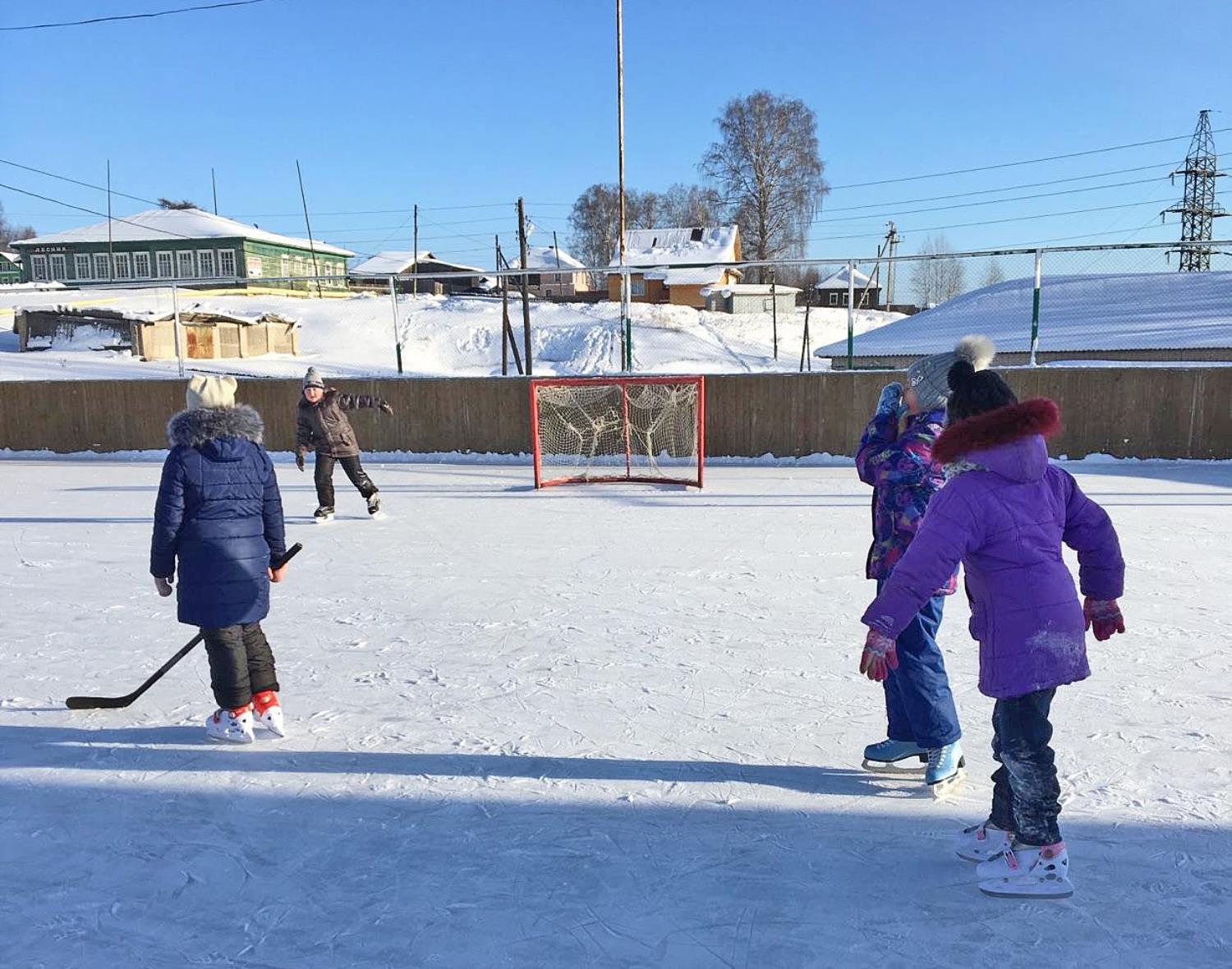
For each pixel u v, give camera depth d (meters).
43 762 3.65
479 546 7.75
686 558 7.15
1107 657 4.68
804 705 4.14
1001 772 2.80
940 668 3.24
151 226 51.28
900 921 2.54
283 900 2.69
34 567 7.13
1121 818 3.07
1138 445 12.77
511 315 39.62
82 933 2.54
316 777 3.50
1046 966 2.34
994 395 2.64
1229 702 4.07
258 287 47.59
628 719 4.00
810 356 34.44
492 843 3.00
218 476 3.67
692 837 3.02
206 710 4.18
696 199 79.94
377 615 5.66
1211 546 7.26
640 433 13.97
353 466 9.11
